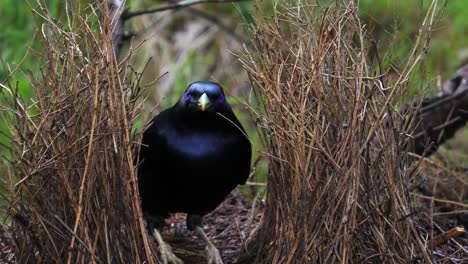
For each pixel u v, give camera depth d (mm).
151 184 9094
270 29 8523
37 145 8188
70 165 8078
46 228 8055
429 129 11266
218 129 8875
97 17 8320
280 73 8258
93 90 8078
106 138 8133
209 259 9297
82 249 8000
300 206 8055
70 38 8273
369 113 8188
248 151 9180
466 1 16719
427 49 8422
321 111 8172
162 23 16500
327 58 8258
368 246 8234
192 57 16297
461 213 10367
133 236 8211
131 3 15766
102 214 8125
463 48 16188
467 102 11281
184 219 10789
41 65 8758
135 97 8406
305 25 8445
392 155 8273
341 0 8539
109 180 8141
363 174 8141
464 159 12445
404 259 8211
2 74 12859
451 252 9367
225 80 15797
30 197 8227
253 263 9000
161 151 8859
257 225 9953
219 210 11023
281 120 8258
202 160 8812
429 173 11422
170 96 15055
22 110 8438
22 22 14773
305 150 8117
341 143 7973
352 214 7984
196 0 11578
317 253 8070
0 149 11805
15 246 8383
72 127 8117
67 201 8180
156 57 15609
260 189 11625
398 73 8398
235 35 16422
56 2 12711
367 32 9055
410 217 8359
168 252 9219
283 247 8250
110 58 8070
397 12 12078
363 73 8195
